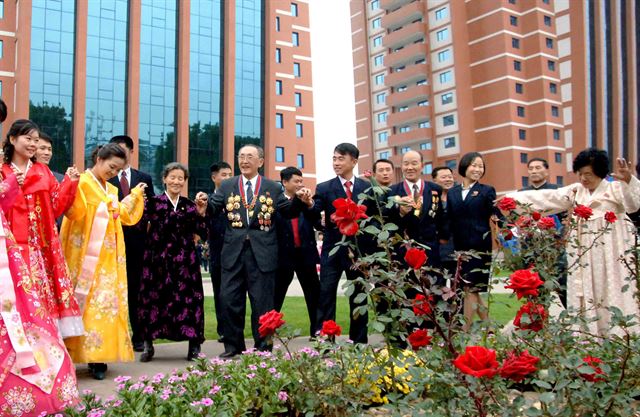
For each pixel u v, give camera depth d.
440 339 2.69
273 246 5.24
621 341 2.96
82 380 4.29
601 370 2.33
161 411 2.61
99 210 4.46
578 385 2.13
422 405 2.24
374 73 47.47
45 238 3.82
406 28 43.47
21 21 33.50
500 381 2.30
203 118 39.44
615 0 17.77
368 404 2.97
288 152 41.47
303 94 43.53
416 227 5.41
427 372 2.38
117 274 4.48
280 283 6.81
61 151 34.94
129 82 36.88
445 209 6.08
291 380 3.07
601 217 4.62
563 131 40.12
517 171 38.97
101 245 4.42
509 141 39.06
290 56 42.50
